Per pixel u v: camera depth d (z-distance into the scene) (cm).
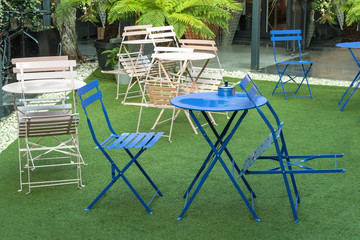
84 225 385
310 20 1380
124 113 734
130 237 365
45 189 457
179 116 714
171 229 376
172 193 444
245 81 379
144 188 456
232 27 1558
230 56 1292
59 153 557
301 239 357
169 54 682
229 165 510
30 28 1052
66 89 457
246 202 388
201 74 714
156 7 957
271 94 844
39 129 443
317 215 395
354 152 545
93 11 1098
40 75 448
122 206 419
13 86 476
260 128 643
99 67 1102
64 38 1150
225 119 690
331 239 357
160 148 567
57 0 1136
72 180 459
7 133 634
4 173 499
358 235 362
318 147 565
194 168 504
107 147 401
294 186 411
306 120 681
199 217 395
